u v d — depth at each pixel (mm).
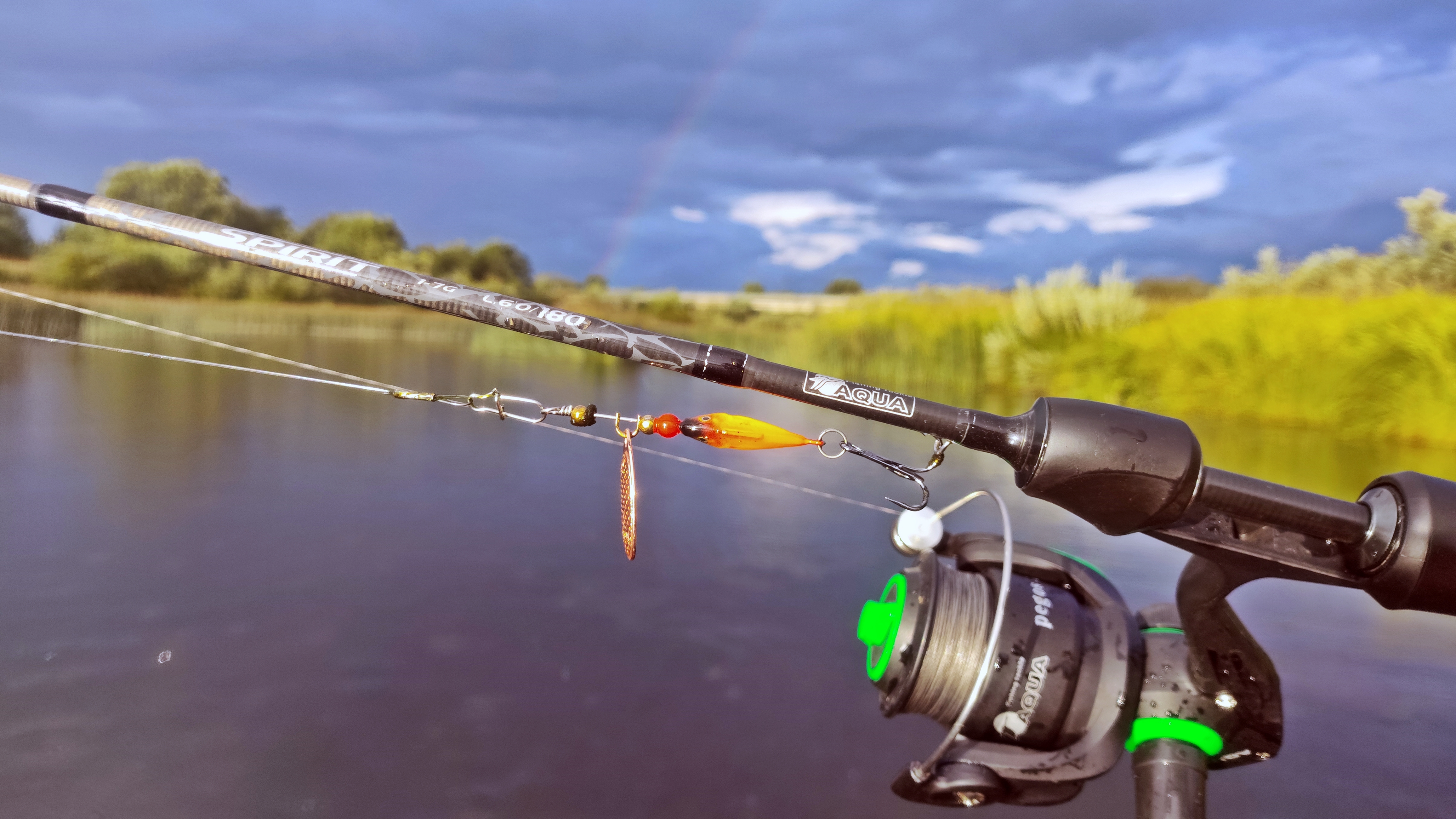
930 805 1872
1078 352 12297
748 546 5312
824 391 1560
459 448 7641
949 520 6000
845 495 6605
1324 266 12914
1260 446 8750
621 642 3975
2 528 5070
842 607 4469
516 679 3611
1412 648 4410
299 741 3115
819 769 3074
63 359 11469
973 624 1789
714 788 2914
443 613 4188
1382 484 1521
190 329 15391
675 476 7031
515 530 5457
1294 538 1521
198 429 7848
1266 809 3020
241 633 3902
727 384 1578
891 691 1883
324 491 6098
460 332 18156
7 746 3008
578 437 8289
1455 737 3494
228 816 2615
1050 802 1823
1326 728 3594
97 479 6086
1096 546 5559
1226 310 11766
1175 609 1933
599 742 3191
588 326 1536
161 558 4727
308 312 17875
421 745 3104
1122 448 1466
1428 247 11883
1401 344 9328
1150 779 1724
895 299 16188
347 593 4402
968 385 13555
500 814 2697
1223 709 1718
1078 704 1769
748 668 3799
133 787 2811
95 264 16250
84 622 3938
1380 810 3000
